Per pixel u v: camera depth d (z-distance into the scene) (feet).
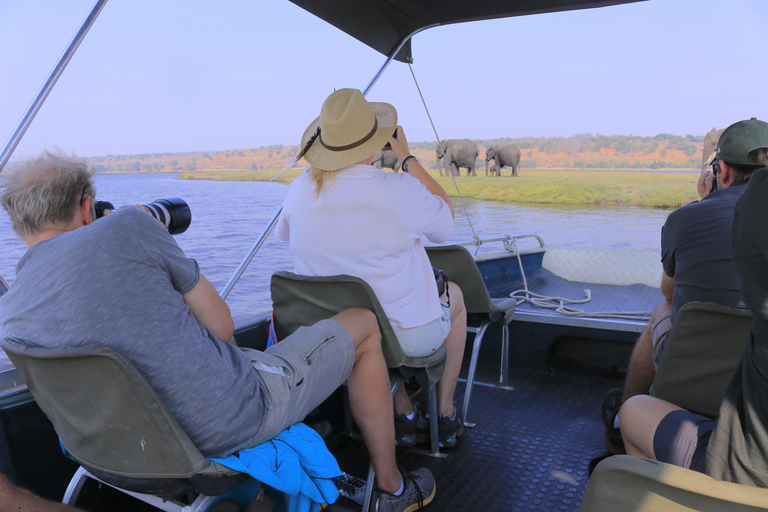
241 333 6.61
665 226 5.72
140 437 3.34
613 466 2.84
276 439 3.99
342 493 5.90
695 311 4.09
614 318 9.29
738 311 3.92
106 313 3.44
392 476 5.34
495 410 8.18
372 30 8.48
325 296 5.30
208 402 3.57
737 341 4.05
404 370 5.60
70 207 3.98
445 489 6.14
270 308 7.67
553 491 6.08
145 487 3.59
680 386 4.34
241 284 10.80
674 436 3.62
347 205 5.32
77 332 3.44
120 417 3.31
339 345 4.58
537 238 13.85
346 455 7.09
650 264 13.02
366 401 5.07
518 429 7.57
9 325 3.76
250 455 3.69
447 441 6.99
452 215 5.92
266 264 12.75
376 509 5.25
